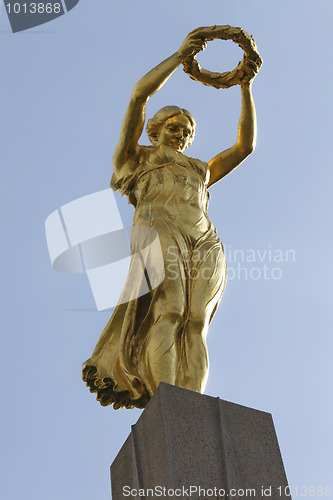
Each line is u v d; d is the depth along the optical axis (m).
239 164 15.36
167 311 12.83
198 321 12.86
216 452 10.87
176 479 10.41
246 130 15.34
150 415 11.27
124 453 11.55
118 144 14.75
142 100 14.41
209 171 15.18
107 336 13.34
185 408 11.16
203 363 12.48
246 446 11.06
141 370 12.68
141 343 13.03
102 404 13.05
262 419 11.47
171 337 12.56
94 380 13.14
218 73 15.48
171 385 11.34
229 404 11.41
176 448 10.70
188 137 15.34
